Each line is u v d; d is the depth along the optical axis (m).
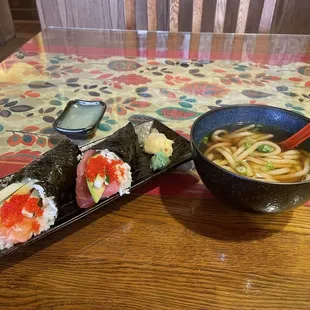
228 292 0.60
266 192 0.61
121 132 0.92
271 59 1.51
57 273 0.63
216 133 0.87
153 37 1.71
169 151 0.90
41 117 1.11
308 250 0.68
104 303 0.58
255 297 0.59
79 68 1.43
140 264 0.64
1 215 0.64
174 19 1.97
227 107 0.86
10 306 0.57
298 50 1.60
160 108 1.17
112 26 2.74
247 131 0.89
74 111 1.12
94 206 0.74
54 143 0.99
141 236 0.70
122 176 0.76
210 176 0.67
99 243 0.69
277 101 1.20
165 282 0.61
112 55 1.54
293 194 0.61
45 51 1.57
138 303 0.58
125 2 1.92
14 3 4.87
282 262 0.65
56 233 0.71
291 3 2.68
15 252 0.67
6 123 1.08
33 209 0.66
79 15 2.70
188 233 0.71
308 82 1.33
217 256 0.66
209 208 0.77
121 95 1.24
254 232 0.71
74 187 0.79
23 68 1.42
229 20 2.79
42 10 2.70
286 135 0.86
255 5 2.69
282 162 0.79
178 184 0.84
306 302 0.58
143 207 0.77
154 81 1.33
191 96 1.23
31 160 0.92
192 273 0.63
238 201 0.67
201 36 1.72
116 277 0.62
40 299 0.58
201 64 1.46
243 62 1.48
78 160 0.82
